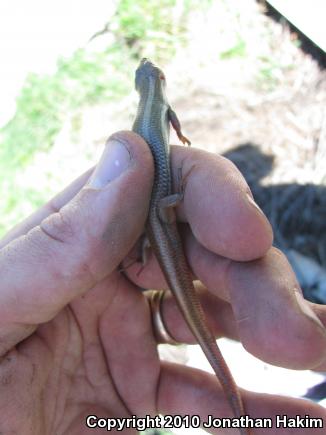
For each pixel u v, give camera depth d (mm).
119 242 132
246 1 360
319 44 313
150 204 151
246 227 127
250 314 126
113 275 162
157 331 172
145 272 165
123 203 128
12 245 132
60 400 148
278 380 243
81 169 328
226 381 146
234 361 253
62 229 128
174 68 344
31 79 361
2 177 342
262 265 129
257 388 243
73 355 155
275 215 279
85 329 159
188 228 156
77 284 131
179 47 353
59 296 131
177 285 151
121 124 334
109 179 129
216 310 167
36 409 136
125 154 130
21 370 135
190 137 311
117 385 163
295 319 119
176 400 162
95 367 160
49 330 148
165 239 151
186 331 168
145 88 183
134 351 165
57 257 128
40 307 131
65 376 151
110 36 368
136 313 166
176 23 363
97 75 353
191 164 144
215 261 143
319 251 269
